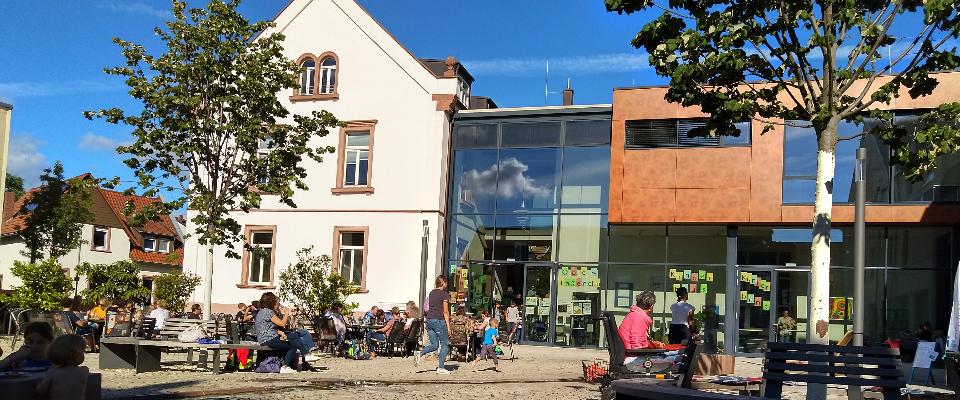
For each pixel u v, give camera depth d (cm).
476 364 1912
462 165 3000
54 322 1933
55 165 3706
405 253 2948
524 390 1322
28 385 628
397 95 3023
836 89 1124
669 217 2622
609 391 1075
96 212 5384
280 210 3081
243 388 1215
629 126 2697
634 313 1204
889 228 2492
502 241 2914
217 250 3114
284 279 2650
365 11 3089
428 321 1647
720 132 1191
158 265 5878
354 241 3027
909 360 1962
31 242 3681
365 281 2972
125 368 1523
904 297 2461
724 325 2608
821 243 1078
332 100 3083
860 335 1133
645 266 2720
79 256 4978
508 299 2875
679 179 2627
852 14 1042
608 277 2761
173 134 2292
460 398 1182
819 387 907
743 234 2627
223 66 2292
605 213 2798
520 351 2497
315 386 1288
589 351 2612
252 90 2308
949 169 2403
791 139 2544
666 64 1112
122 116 2258
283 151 2400
